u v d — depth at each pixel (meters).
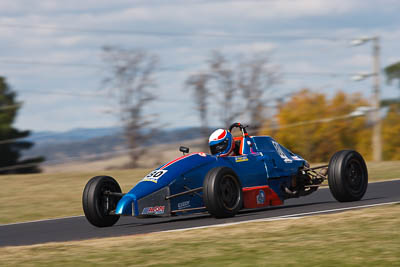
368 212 31.14
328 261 20.73
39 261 23.94
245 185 37.22
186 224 33.44
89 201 34.69
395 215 29.53
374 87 128.12
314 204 40.59
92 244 27.47
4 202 58.44
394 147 153.12
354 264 20.14
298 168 41.84
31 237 34.59
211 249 24.06
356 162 39.38
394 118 149.25
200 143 127.81
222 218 34.44
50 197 60.56
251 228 28.67
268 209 39.78
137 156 130.25
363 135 157.00
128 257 23.52
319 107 156.62
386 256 20.94
